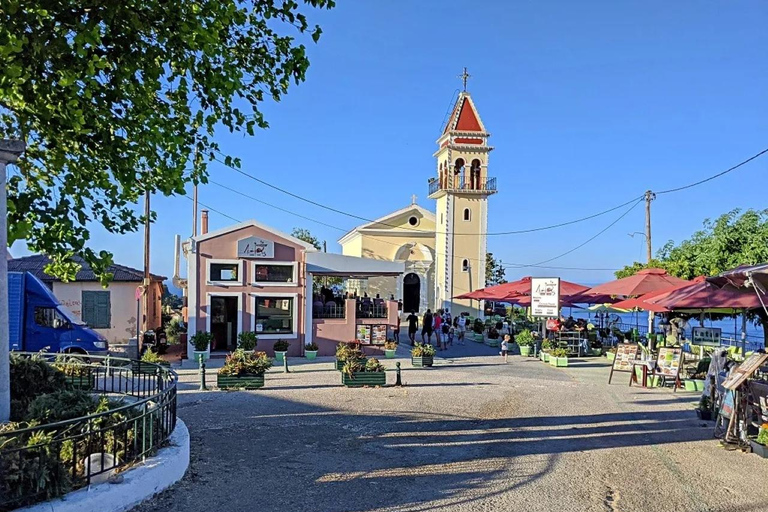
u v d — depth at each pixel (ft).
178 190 24.89
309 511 19.90
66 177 25.12
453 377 55.47
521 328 97.04
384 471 24.71
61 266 29.43
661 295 58.13
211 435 30.50
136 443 21.27
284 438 30.14
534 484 23.40
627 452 28.60
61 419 20.85
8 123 27.04
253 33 26.71
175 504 20.03
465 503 21.03
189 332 70.08
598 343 80.84
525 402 42.29
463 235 132.46
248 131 26.48
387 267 76.79
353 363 49.19
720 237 82.07
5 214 22.43
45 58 20.71
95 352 62.64
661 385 50.85
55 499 17.25
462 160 133.69
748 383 29.76
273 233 73.31
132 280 84.02
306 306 74.13
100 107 23.34
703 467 26.16
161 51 24.00
